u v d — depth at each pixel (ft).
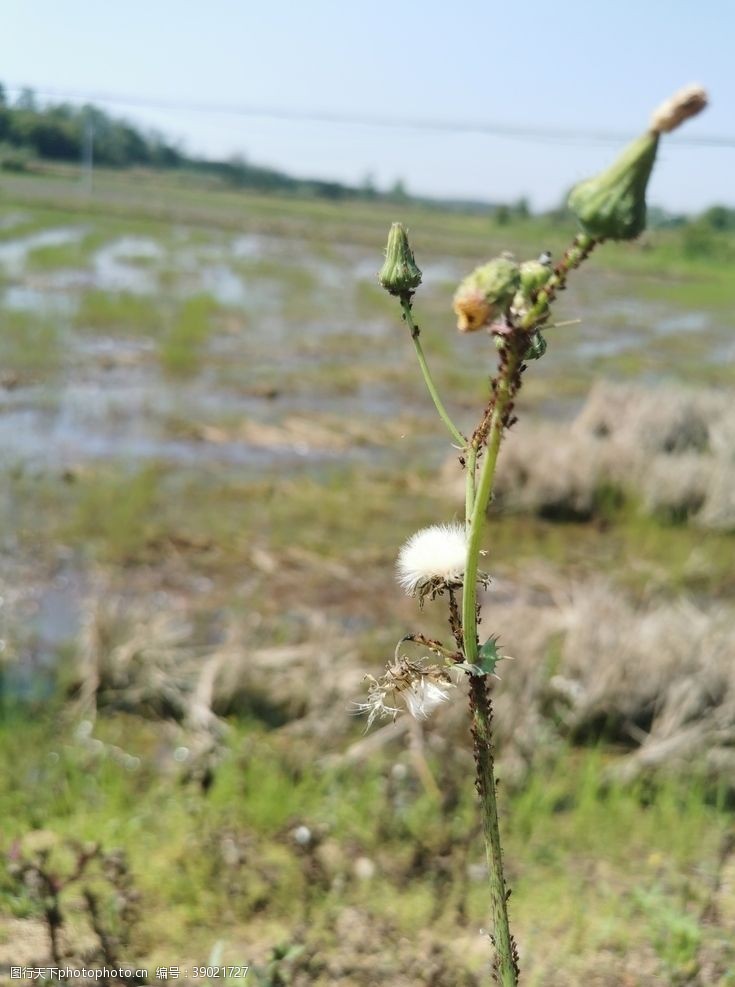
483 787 5.02
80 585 22.67
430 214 320.50
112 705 17.31
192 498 29.43
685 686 17.17
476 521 4.77
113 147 299.58
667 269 163.73
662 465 32.48
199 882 12.82
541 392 51.52
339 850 13.84
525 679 17.21
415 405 45.52
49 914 10.66
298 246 134.82
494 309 4.50
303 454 35.76
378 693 5.24
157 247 111.55
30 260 84.53
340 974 11.47
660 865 14.24
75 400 39.83
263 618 21.26
